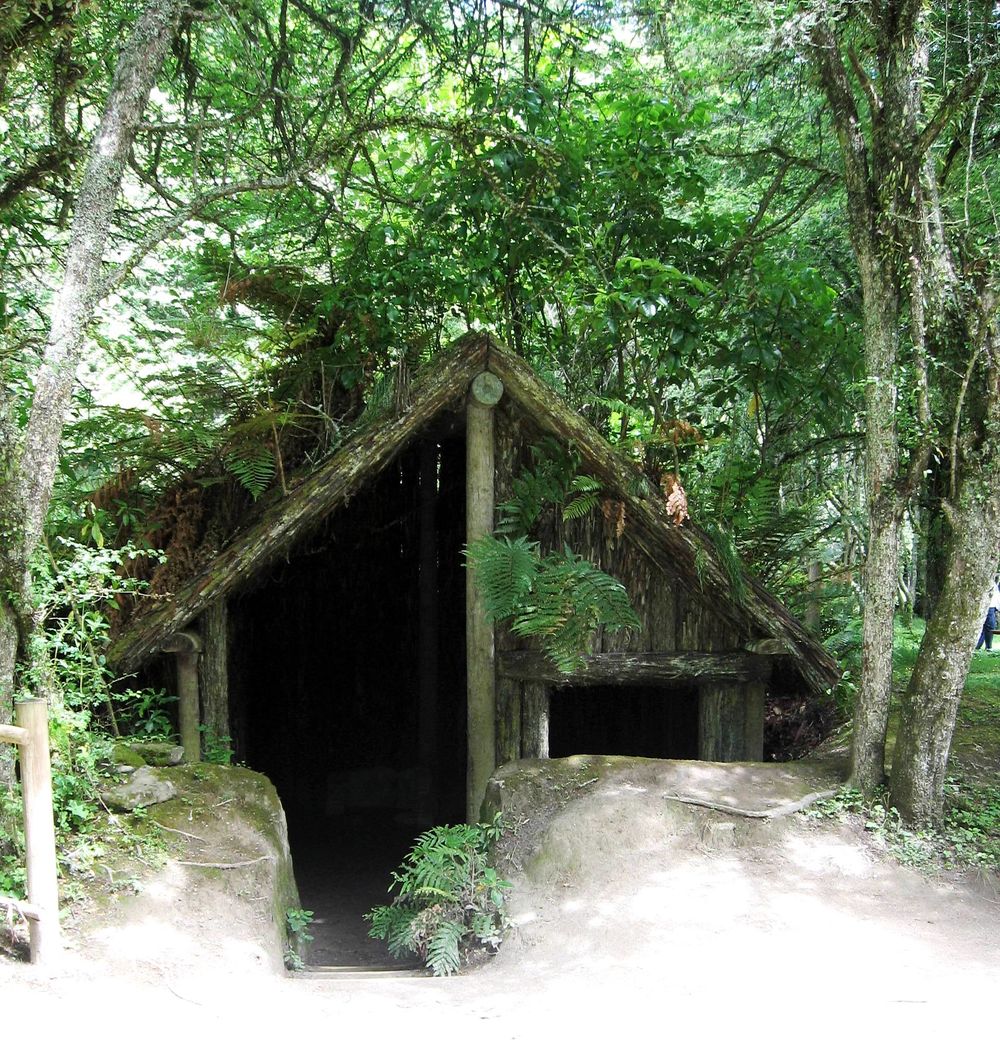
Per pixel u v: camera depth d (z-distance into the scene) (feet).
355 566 34.42
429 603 33.24
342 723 35.37
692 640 23.80
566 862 17.19
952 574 17.46
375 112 25.54
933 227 17.54
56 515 21.76
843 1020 11.25
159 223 23.36
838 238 30.32
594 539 23.75
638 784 19.40
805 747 27.40
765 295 25.22
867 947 13.73
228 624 24.44
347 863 28.96
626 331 26.61
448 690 34.35
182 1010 11.62
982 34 17.43
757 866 16.69
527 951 15.03
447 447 32.48
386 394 22.62
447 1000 12.93
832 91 18.80
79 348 14.58
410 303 26.27
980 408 17.02
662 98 26.96
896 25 17.49
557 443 22.81
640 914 15.21
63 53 19.21
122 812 16.76
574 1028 11.43
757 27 19.83
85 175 14.79
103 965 12.55
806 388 28.14
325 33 26.13
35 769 12.41
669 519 22.24
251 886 15.80
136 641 20.47
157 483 24.47
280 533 21.06
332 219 27.78
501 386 22.39
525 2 27.68
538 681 23.68
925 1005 11.67
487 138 26.27
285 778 33.53
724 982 12.62
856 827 17.83
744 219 27.14
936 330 17.44
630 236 27.02
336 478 21.29
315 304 25.84
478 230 27.12
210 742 21.68
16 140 22.61
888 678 18.75
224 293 23.90
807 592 29.27
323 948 20.92
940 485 20.77
